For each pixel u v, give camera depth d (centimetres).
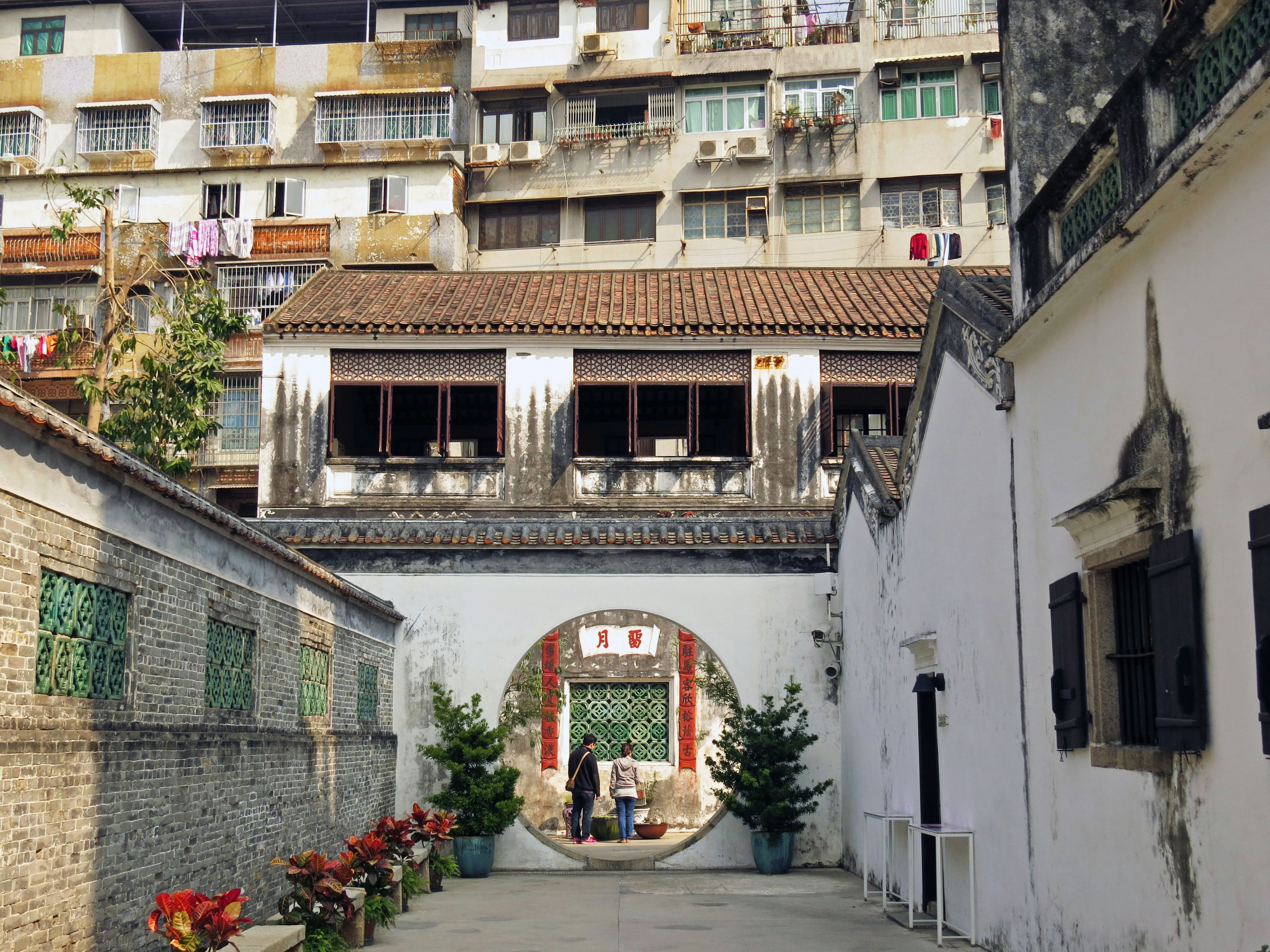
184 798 722
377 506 1521
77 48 2816
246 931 689
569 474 1532
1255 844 454
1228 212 480
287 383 1544
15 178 2542
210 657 788
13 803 531
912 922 895
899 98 2628
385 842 920
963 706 845
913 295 1692
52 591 584
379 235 2497
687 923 930
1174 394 524
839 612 1359
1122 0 767
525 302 1662
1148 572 561
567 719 1563
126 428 1437
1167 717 520
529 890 1148
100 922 611
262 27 2961
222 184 2548
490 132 2739
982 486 798
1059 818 657
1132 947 561
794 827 1283
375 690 1273
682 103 2681
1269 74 418
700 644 1478
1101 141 599
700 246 2614
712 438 1816
